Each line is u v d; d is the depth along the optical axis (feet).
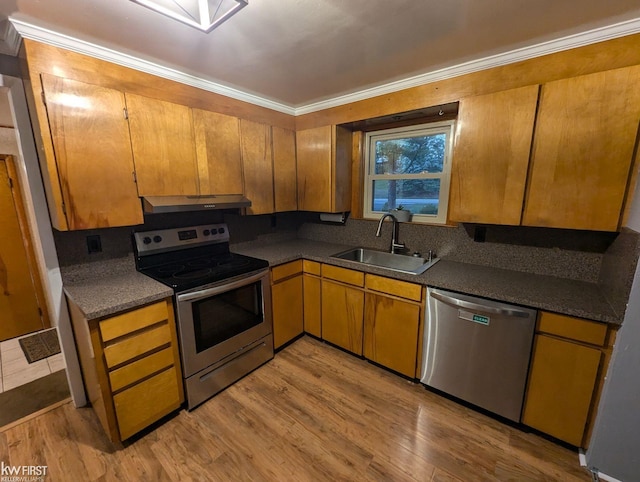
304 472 4.84
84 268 6.07
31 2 3.92
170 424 5.82
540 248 6.25
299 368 7.59
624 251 4.40
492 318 5.39
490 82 5.85
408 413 6.05
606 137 4.63
